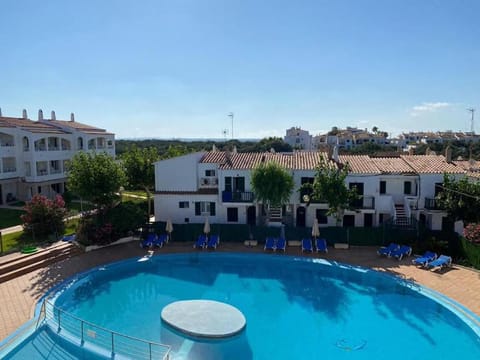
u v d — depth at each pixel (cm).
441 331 1820
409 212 3169
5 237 3094
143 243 3028
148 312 2008
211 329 1762
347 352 1652
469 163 4216
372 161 3644
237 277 2527
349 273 2548
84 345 1598
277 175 3044
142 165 3975
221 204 3438
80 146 5806
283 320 1938
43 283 2273
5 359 1513
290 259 2756
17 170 4862
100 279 2462
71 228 3412
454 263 2623
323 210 3400
